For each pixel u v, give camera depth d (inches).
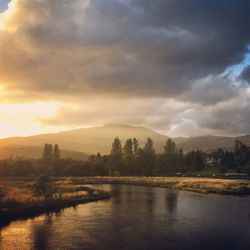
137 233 1696.6
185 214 2236.7
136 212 2319.1
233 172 7436.0
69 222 1951.3
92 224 1908.2
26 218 2043.6
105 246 1472.7
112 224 1907.0
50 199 2559.1
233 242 1541.6
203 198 3164.4
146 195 3452.3
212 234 1680.6
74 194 3029.0
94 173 6953.7
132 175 7381.9
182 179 5393.7
